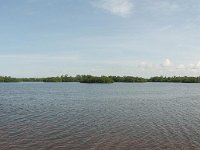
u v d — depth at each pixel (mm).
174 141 28828
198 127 36312
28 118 43156
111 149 26000
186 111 53406
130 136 30953
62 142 28219
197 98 89312
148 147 26656
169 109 56781
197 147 26672
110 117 44719
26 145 26891
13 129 34094
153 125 37656
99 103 69125
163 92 122625
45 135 31047
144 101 76188
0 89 151125
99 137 30422
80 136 30797
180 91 133250
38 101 75250
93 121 40656
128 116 45938
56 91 127250
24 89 150875
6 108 57688
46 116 45500
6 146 26422
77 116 45656
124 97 90312
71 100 78250
